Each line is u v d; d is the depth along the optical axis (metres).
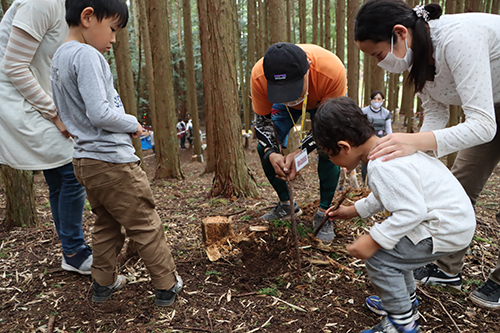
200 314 1.83
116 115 1.65
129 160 1.74
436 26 1.55
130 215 1.77
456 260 2.01
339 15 9.01
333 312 1.84
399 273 1.54
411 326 1.57
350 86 7.71
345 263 2.35
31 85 1.93
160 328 1.72
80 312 1.87
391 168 1.40
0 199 4.43
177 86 19.06
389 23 1.51
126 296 2.00
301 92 1.98
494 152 1.92
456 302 1.94
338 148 1.58
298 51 1.97
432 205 1.42
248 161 10.23
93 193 1.75
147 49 8.02
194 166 10.18
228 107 4.11
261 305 1.91
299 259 2.19
